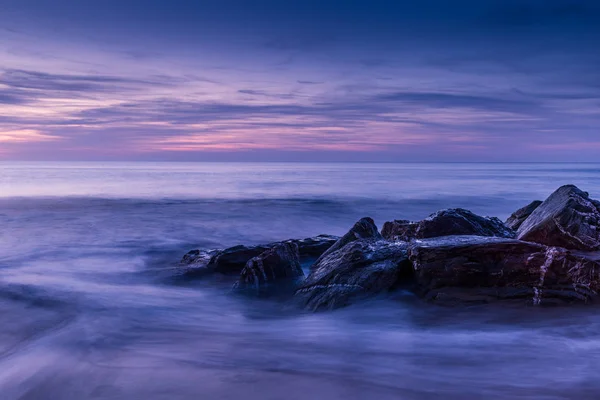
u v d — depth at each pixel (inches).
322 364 268.4
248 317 377.4
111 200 1627.7
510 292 334.6
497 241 354.9
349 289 366.0
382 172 5452.8
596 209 374.6
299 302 390.6
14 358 291.6
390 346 292.2
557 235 365.7
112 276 542.0
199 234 932.0
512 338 293.6
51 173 4338.1
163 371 262.7
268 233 954.7
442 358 271.3
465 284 344.5
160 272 542.9
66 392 244.5
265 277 434.3
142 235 912.3
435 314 333.4
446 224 460.1
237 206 1443.2
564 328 301.3
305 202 1565.0
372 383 240.4
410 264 376.5
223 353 291.3
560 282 327.9
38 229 986.7
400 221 544.4
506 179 3373.5
